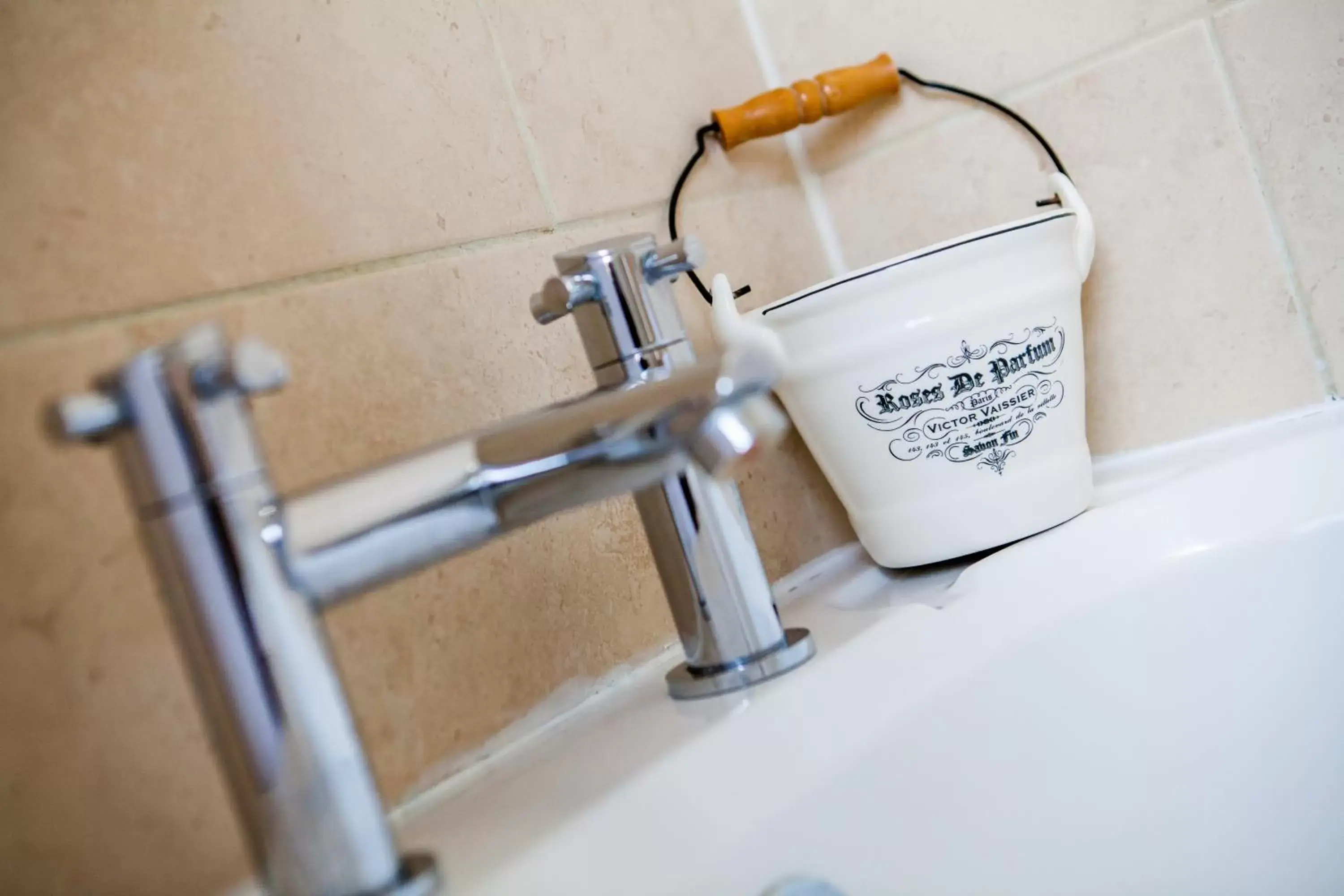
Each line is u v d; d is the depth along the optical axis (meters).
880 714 0.33
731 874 0.27
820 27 0.59
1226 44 0.47
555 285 0.35
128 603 0.30
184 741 0.31
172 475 0.23
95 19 0.33
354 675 0.35
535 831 0.28
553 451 0.26
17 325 0.30
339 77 0.39
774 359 0.25
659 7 0.55
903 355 0.44
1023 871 0.34
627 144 0.51
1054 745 0.37
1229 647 0.40
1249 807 0.39
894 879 0.31
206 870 0.30
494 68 0.45
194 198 0.34
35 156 0.31
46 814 0.28
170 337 0.33
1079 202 0.48
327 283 0.37
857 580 0.51
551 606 0.41
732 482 0.37
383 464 0.26
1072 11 0.50
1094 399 0.53
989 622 0.38
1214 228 0.48
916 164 0.57
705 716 0.34
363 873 0.24
